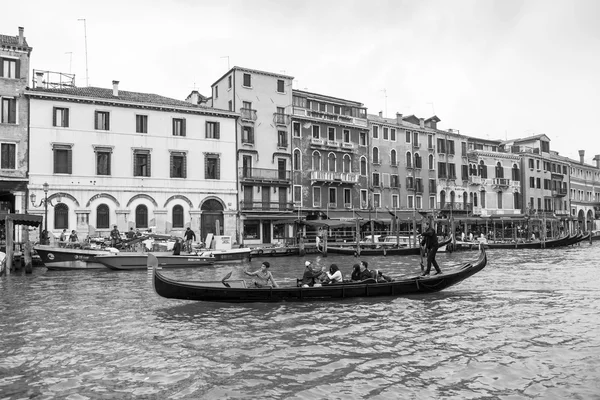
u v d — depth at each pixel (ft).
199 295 46.11
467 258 106.52
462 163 181.78
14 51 97.81
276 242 129.49
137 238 87.76
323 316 42.55
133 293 54.75
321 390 25.34
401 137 163.94
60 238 92.07
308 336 35.99
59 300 50.60
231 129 122.11
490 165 191.93
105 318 42.14
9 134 96.89
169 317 42.47
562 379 26.73
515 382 26.35
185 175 115.14
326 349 32.60
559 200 225.97
